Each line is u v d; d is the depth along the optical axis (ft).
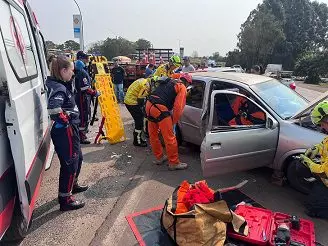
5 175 8.23
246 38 190.08
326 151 11.23
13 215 9.27
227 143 12.78
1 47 7.94
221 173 13.20
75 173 12.26
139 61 59.57
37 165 10.09
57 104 10.84
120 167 17.04
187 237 9.71
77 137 11.94
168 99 15.55
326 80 157.28
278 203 12.99
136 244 10.36
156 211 12.35
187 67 32.83
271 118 13.47
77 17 50.75
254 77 16.79
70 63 11.24
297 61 191.31
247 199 13.24
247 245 9.87
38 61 13.74
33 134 10.12
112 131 21.30
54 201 13.17
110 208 12.62
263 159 13.70
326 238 10.69
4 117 8.06
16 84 8.65
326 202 11.55
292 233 10.21
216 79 16.65
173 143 15.99
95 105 25.39
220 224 9.93
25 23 12.36
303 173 12.87
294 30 206.28
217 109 15.89
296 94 16.46
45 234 10.85
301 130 13.06
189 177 15.62
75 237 10.69
